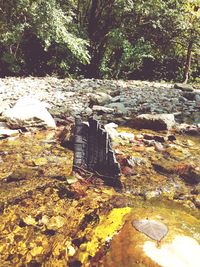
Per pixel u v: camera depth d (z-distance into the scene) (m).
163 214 2.87
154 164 4.39
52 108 7.59
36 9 13.50
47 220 3.00
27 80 12.70
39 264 2.49
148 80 18.28
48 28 13.69
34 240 2.74
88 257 2.46
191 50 18.22
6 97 8.68
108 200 3.35
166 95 10.61
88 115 7.18
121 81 14.43
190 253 2.28
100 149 3.82
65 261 2.50
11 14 13.98
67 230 2.85
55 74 16.02
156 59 18.86
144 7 16.22
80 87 11.41
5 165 4.17
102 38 17.53
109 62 18.17
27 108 5.86
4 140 5.11
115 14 17.20
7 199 3.33
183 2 17.16
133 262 2.21
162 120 6.13
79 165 3.86
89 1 17.45
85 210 3.16
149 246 2.31
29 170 4.04
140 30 17.58
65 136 5.06
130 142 5.22
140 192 3.60
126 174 4.00
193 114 8.09
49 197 3.40
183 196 3.56
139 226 2.57
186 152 4.98
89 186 3.64
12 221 2.98
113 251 2.38
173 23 16.83
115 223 2.77
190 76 19.73
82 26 17.20
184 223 2.69
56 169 4.10
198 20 17.12
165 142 5.39
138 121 6.28
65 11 16.06
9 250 2.62
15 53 14.72
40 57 15.78
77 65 16.39
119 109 7.82
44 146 4.91
